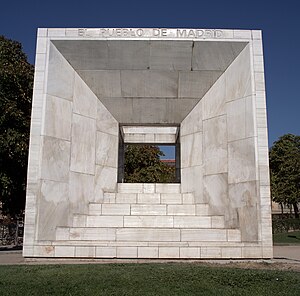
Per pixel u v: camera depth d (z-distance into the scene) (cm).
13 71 1794
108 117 1386
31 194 1093
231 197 1177
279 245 1980
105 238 1090
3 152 1706
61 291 623
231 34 1220
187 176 1361
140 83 1330
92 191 1267
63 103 1217
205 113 1332
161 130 1856
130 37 1230
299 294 616
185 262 959
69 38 1220
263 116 1142
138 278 707
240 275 735
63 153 1188
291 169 3788
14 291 623
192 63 1273
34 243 1049
